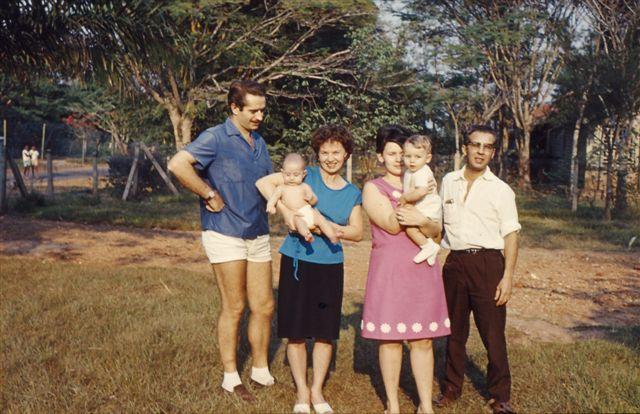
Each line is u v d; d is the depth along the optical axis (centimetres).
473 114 2622
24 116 3962
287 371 545
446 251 1162
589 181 2489
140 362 540
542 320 743
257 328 510
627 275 1010
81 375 515
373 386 526
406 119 2108
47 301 732
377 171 2056
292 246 467
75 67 1144
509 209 452
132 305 718
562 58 2008
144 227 1488
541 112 2733
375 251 446
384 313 433
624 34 1809
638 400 458
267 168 503
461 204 461
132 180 2194
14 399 471
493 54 2592
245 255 494
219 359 556
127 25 1130
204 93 1959
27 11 1083
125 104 2153
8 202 1786
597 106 1802
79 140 4991
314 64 1992
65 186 2691
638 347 600
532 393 493
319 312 462
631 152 1767
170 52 1192
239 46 1969
